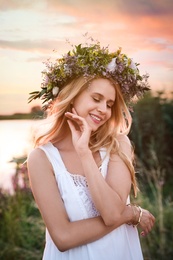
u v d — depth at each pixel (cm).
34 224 464
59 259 239
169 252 439
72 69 239
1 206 479
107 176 237
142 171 571
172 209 473
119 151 242
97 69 233
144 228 243
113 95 237
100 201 220
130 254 242
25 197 491
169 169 605
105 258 232
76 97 240
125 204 233
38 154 240
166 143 618
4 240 455
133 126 603
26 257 437
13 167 500
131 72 244
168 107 611
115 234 236
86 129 228
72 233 225
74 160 242
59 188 237
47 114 266
